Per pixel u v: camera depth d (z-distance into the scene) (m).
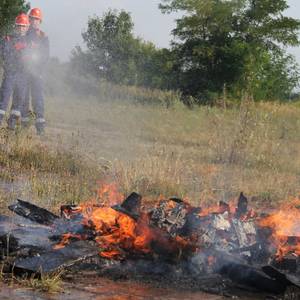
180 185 9.92
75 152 11.72
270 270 5.19
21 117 15.42
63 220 6.46
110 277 5.23
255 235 6.07
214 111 23.59
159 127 21.78
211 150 15.23
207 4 49.94
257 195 10.41
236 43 48.66
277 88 53.19
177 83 51.06
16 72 15.02
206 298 4.91
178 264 5.59
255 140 14.95
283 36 52.47
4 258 5.42
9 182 9.38
